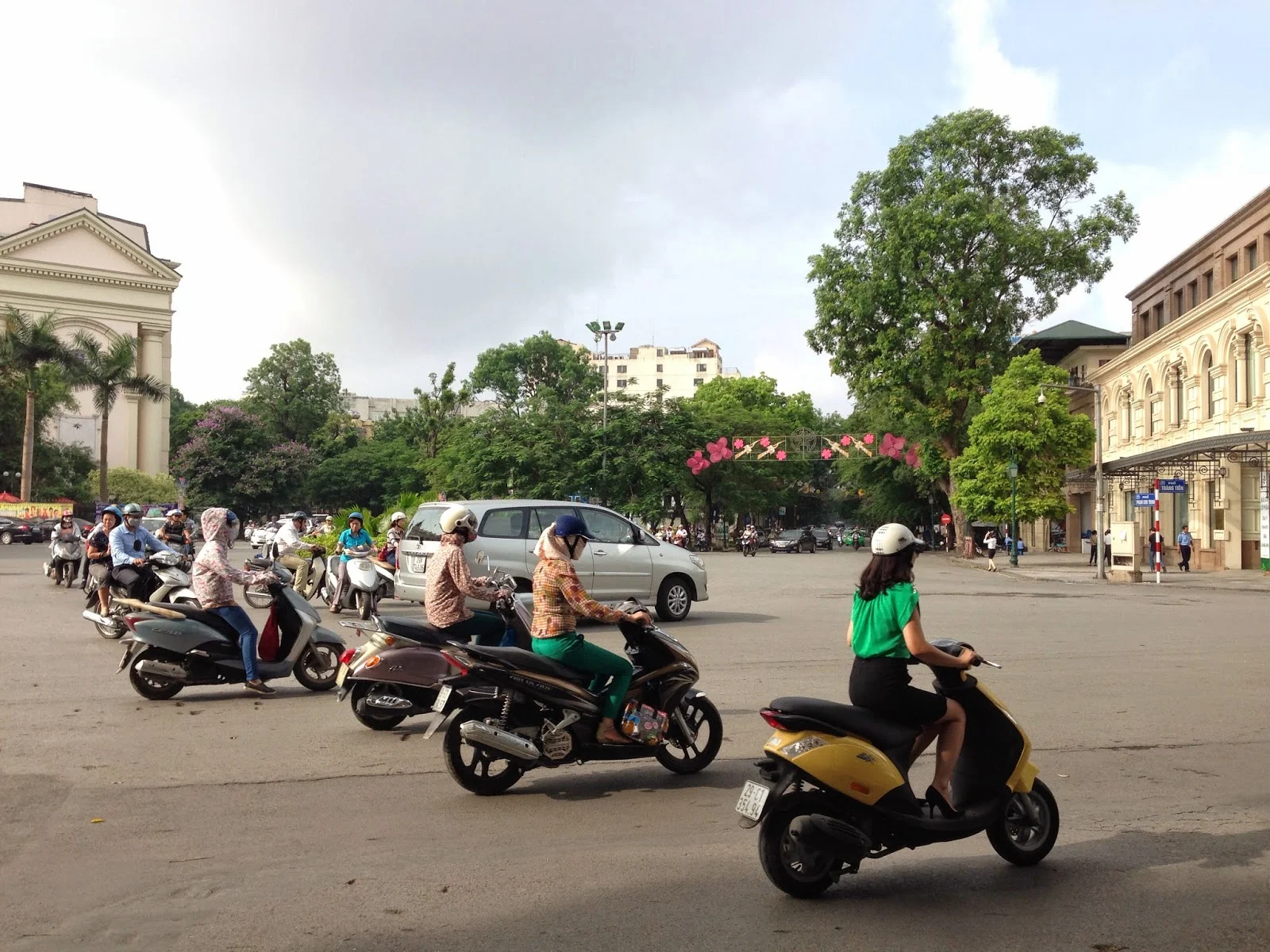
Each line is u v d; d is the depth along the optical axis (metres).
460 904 5.02
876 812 5.21
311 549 20.52
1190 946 4.55
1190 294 44.47
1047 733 8.95
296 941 4.55
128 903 5.01
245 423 86.75
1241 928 4.77
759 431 73.19
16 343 57.84
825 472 98.25
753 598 24.70
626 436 56.41
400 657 8.65
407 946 4.50
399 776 7.63
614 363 159.00
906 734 5.36
